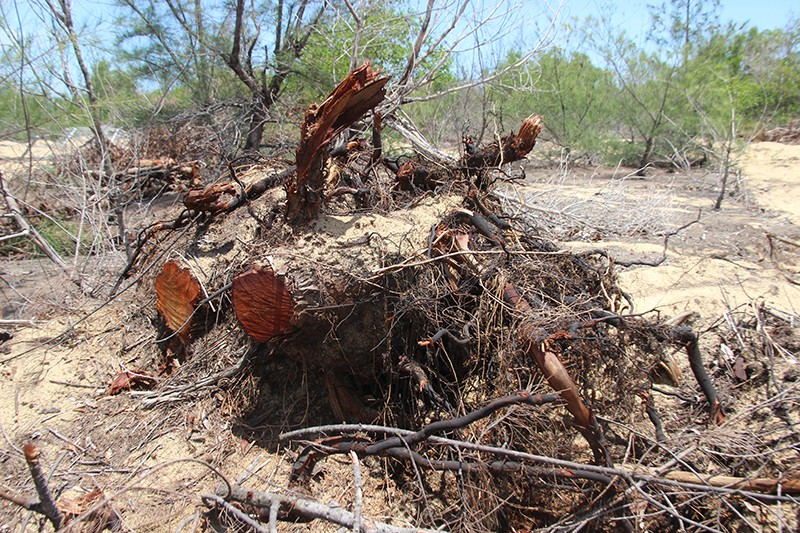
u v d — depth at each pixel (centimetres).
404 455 253
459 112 944
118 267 468
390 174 414
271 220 306
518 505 258
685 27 1257
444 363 299
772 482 248
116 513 232
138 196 724
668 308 414
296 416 297
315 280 263
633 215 695
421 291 283
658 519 261
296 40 864
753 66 1523
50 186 624
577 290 297
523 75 947
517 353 262
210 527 232
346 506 257
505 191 604
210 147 783
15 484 249
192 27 798
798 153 1170
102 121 625
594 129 1256
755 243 597
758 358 339
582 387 260
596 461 252
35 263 569
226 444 278
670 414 317
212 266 313
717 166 1020
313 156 272
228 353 312
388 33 749
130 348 339
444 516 262
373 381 306
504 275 284
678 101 1159
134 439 278
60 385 316
